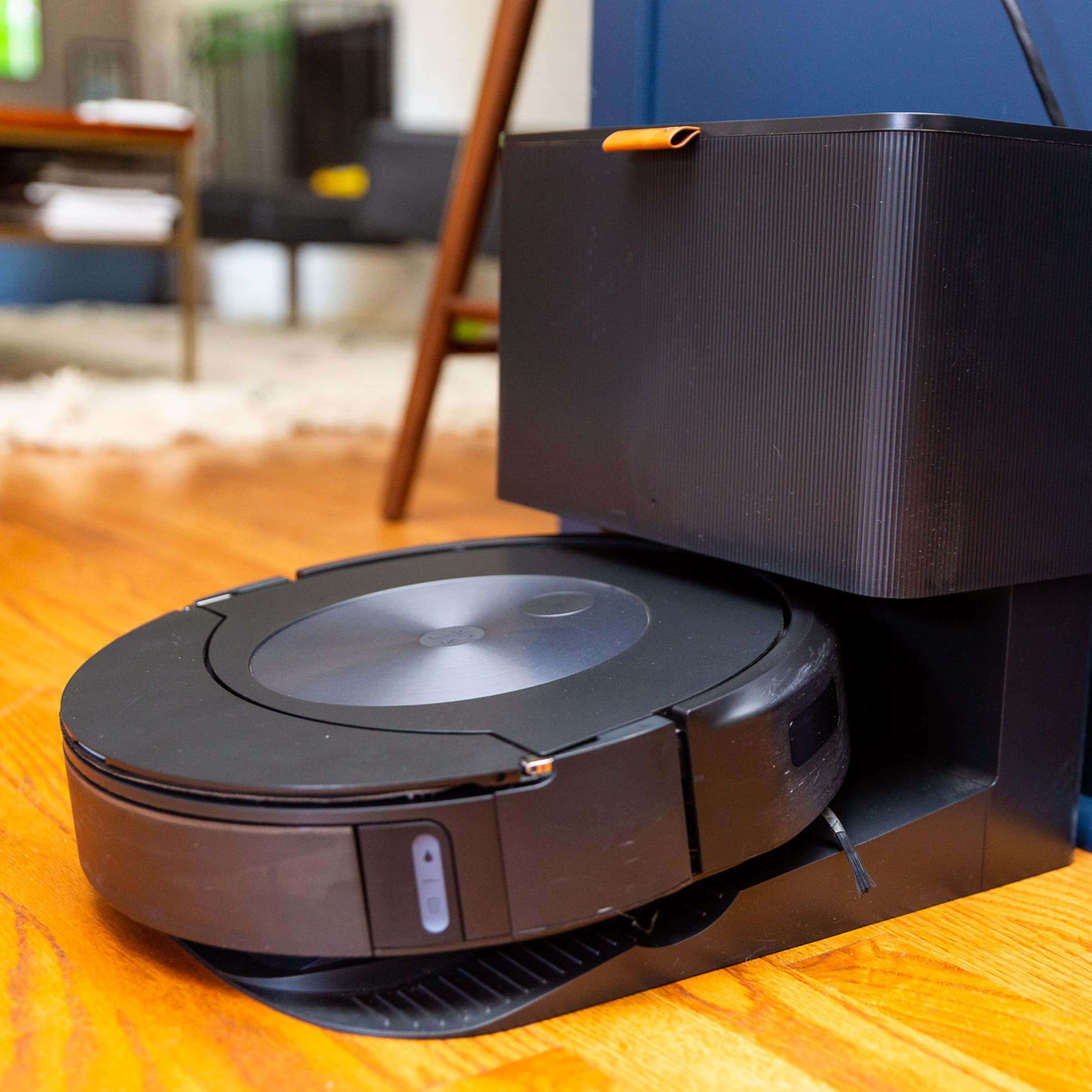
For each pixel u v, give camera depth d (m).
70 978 0.65
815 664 0.68
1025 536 0.71
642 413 0.80
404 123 5.28
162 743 0.61
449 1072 0.57
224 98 6.30
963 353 0.65
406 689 0.66
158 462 2.27
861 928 0.73
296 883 0.57
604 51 1.09
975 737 0.79
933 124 0.61
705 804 0.62
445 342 1.70
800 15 0.94
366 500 1.96
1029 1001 0.65
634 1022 0.62
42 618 1.32
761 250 0.70
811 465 0.69
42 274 5.62
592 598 0.79
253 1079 0.56
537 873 0.58
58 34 6.70
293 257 5.05
